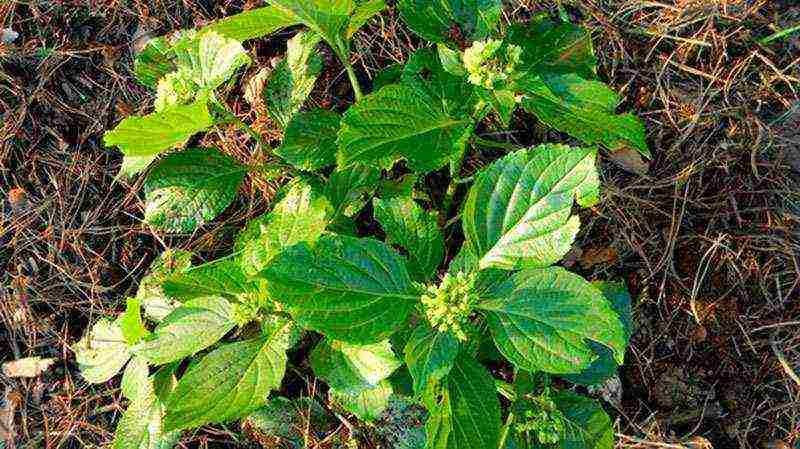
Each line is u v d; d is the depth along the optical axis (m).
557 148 0.45
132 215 0.71
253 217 0.71
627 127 0.48
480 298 0.46
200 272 0.50
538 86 0.49
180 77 0.55
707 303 0.69
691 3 0.76
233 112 0.73
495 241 0.47
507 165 0.46
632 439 0.65
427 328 0.45
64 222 0.70
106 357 0.62
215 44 0.55
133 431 0.58
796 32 0.76
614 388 0.67
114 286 0.69
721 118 0.73
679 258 0.71
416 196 0.68
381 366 0.50
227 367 0.48
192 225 0.61
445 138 0.50
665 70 0.75
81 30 0.74
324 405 0.65
